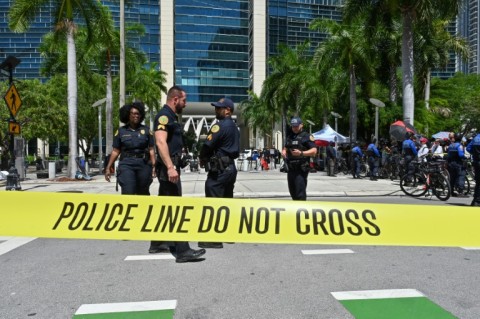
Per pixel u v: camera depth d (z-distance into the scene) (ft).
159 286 13.38
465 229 14.67
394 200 34.32
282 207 15.51
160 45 244.01
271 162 111.96
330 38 87.10
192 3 251.19
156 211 15.26
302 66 120.16
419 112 100.99
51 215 14.96
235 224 14.89
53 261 16.63
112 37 71.72
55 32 61.21
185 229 14.73
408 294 12.60
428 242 14.20
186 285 13.46
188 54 250.57
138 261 16.40
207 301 12.07
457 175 35.55
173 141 16.34
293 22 257.75
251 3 256.11
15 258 17.20
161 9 243.40
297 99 119.14
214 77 254.88
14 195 15.11
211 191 17.53
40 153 210.59
